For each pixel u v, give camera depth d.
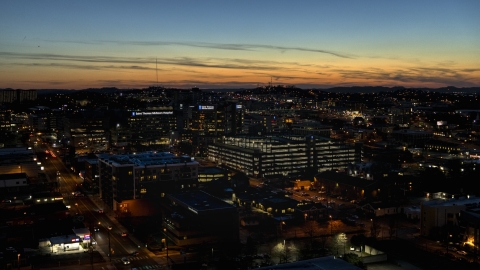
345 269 132.25
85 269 178.75
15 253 186.88
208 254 194.38
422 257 182.38
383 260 177.38
